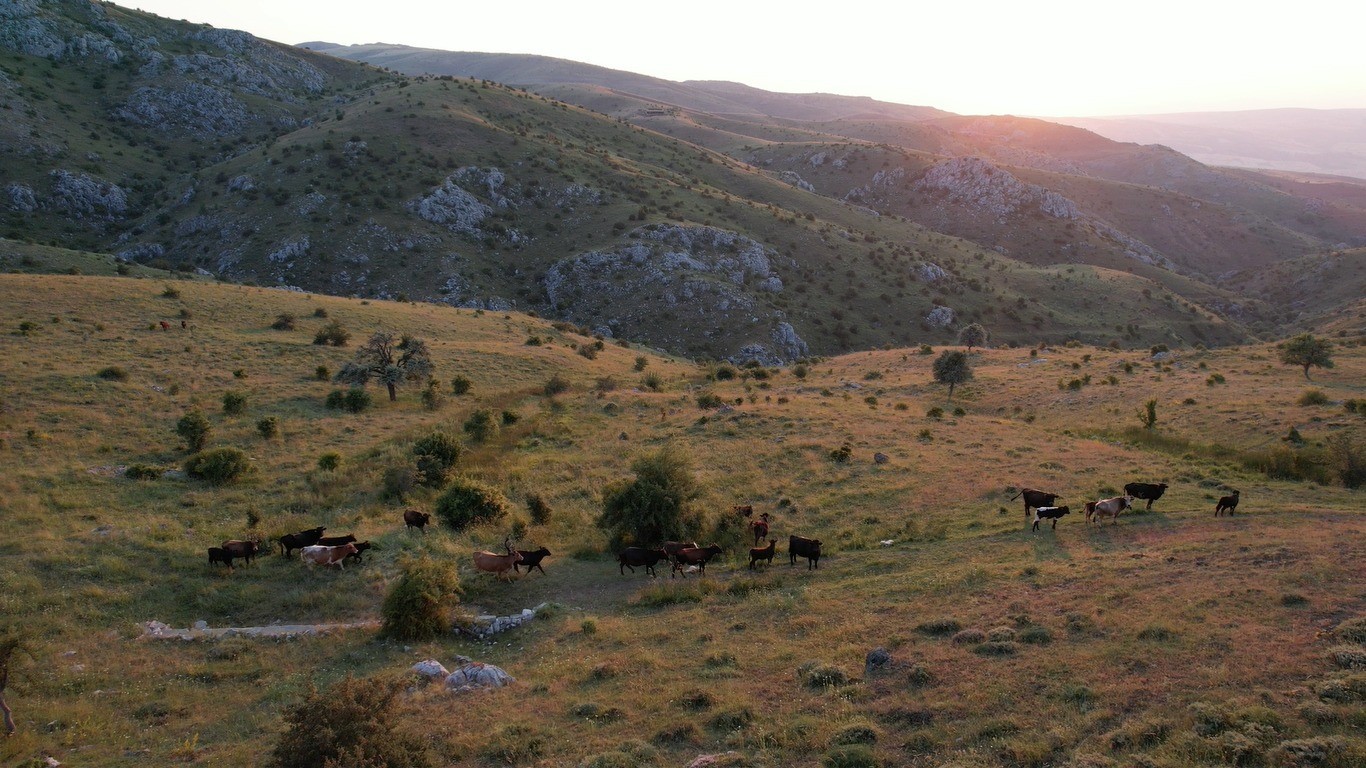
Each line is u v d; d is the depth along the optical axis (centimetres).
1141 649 1248
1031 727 1048
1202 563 1688
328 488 3044
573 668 1478
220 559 2123
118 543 2200
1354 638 1188
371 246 13400
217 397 4531
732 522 2528
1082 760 930
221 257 12850
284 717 1084
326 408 4675
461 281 13062
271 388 4909
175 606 1884
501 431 4341
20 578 1864
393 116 17588
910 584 1803
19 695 1356
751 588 1945
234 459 3105
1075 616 1423
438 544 2361
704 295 13425
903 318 14975
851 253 17125
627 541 2438
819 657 1389
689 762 1049
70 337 5247
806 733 1094
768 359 12081
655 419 4753
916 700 1167
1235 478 2950
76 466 2992
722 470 3450
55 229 13712
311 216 13762
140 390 4378
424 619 1717
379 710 1086
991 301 16225
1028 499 2450
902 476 3159
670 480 2538
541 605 1897
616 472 3438
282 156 15512
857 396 6097
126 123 18050
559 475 3394
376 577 2089
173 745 1216
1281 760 891
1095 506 2305
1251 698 1043
